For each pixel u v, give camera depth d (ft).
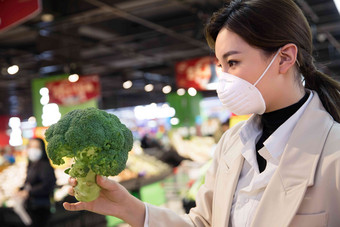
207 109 69.67
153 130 79.10
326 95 3.87
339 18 29.07
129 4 24.00
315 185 3.27
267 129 3.97
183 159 26.50
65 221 15.70
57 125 3.36
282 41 3.49
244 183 4.00
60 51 30.91
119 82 60.03
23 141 49.98
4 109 74.33
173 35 32.17
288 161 3.46
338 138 3.33
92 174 3.39
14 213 16.81
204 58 30.19
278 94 3.65
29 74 43.65
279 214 3.36
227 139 4.65
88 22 26.68
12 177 22.08
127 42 34.91
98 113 3.29
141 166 22.98
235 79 3.62
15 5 9.53
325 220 3.18
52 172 17.08
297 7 3.71
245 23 3.50
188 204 14.62
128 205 3.92
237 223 3.84
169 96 51.90
